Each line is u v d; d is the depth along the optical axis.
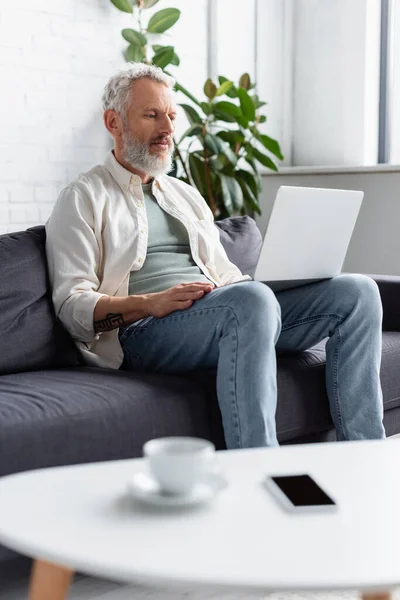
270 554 0.92
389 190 4.11
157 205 2.31
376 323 2.11
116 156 2.31
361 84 4.31
